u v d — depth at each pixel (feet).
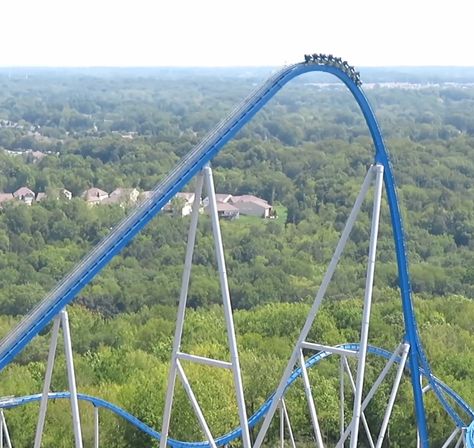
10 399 213.05
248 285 474.08
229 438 227.40
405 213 628.28
